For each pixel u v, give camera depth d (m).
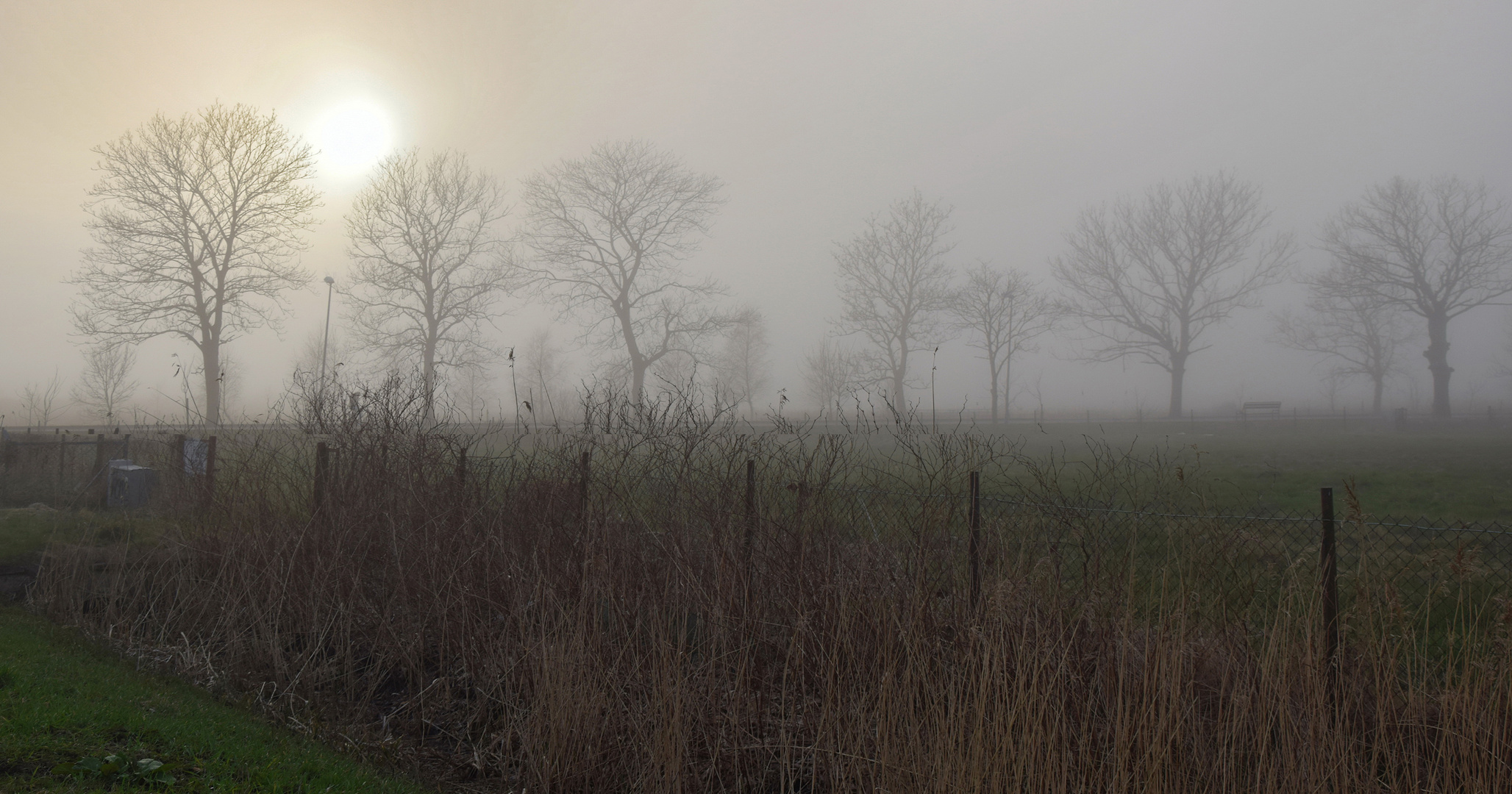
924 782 4.06
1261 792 3.75
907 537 4.88
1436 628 4.79
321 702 5.82
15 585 7.98
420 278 35.38
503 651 5.64
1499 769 3.42
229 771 4.00
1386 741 3.63
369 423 7.58
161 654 6.54
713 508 5.45
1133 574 4.08
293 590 6.75
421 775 4.92
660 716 4.75
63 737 4.04
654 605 5.22
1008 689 4.03
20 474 12.87
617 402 6.24
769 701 5.04
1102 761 3.88
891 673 4.30
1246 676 3.87
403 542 6.76
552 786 4.74
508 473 6.94
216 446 9.12
